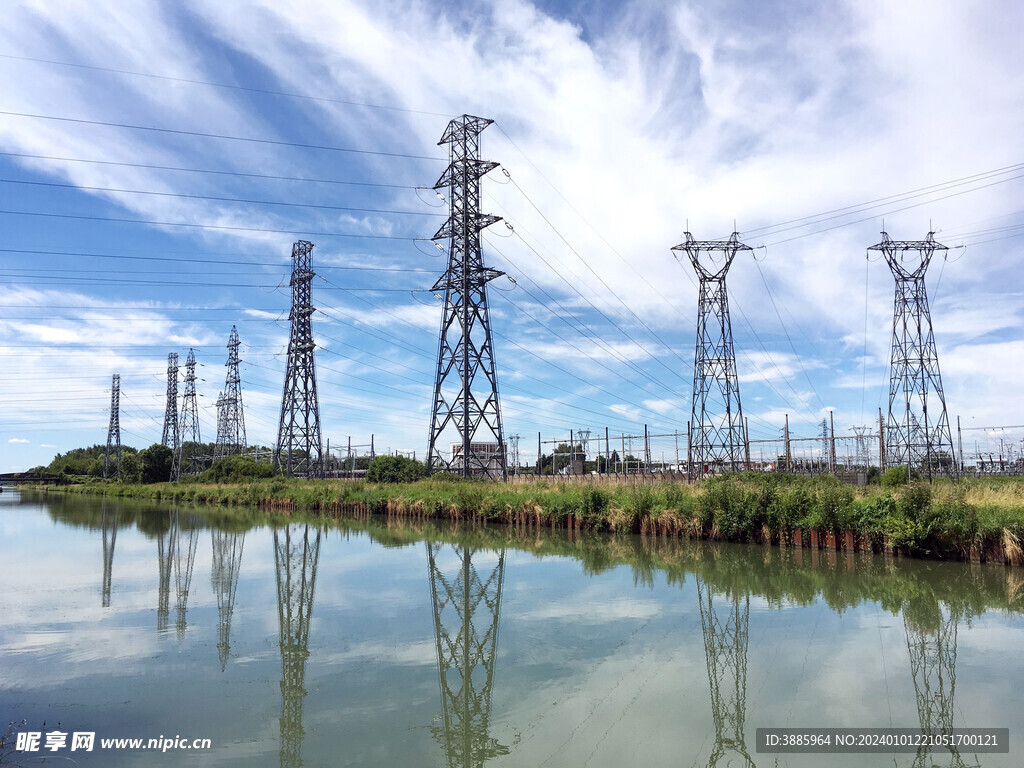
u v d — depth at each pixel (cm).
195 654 1295
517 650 1296
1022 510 2169
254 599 1805
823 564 2198
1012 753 842
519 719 957
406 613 1617
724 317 5903
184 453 11525
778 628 1442
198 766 812
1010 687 1074
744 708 989
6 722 959
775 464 5716
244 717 973
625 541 2873
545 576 2083
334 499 5106
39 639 1409
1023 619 1501
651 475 4997
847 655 1248
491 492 4022
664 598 1745
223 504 6750
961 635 1377
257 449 10456
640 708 995
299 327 7369
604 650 1297
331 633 1441
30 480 14825
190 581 2092
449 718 965
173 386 11338
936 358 6344
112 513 5519
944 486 2645
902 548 2264
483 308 5203
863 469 5422
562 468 6519
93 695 1070
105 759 834
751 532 2691
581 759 827
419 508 4250
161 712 996
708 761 817
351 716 977
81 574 2248
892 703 1009
